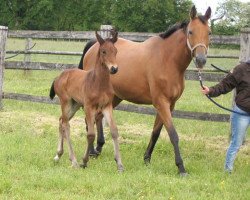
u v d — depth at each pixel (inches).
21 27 2018.9
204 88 262.8
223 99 549.0
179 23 273.9
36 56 871.7
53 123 401.4
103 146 338.0
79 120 421.1
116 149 266.1
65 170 260.8
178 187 236.8
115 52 257.6
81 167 271.0
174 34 273.1
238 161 301.6
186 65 270.4
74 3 2030.0
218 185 241.3
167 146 335.3
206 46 257.1
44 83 636.7
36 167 263.3
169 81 269.4
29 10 2014.0
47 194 218.2
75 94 276.1
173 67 269.7
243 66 259.6
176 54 268.5
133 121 424.5
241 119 262.8
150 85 277.1
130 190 228.4
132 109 378.9
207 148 340.8
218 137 375.9
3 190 221.3
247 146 351.3
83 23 2010.3
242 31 341.4
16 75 701.9
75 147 323.0
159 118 285.1
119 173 258.7
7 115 420.2
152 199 217.8
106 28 384.8
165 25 1469.0
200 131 394.6
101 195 222.5
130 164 281.6
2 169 253.4
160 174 262.4
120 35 389.1
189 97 562.3
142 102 293.3
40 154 292.7
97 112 265.4
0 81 436.1
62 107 287.4
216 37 354.0
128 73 289.9
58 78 294.0
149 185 237.3
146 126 408.8
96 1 2014.0
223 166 286.4
